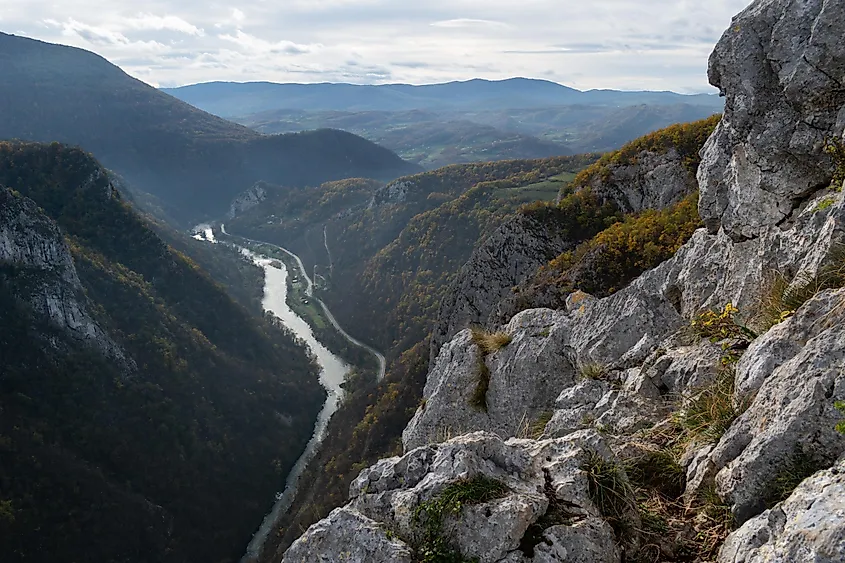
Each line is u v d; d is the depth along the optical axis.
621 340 9.17
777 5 6.83
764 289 6.71
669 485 5.16
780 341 4.98
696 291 8.73
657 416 6.52
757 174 7.16
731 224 7.77
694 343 7.18
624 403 7.08
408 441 12.09
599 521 4.20
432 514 4.13
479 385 11.30
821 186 6.54
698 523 4.47
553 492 4.44
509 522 3.94
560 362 10.46
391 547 4.03
